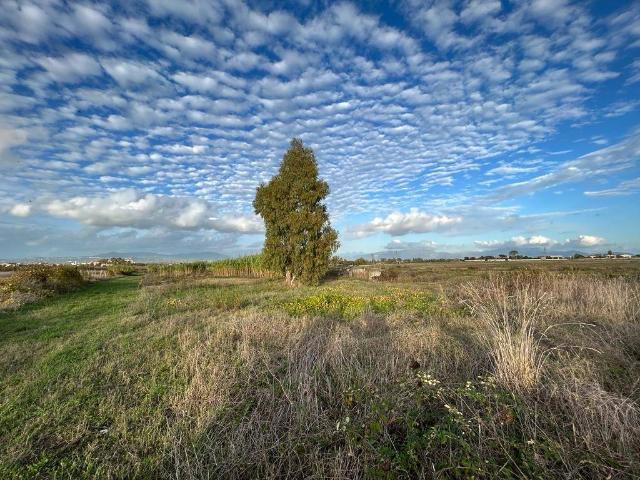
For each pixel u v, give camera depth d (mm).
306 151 23859
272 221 23922
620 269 27781
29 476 3492
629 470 2932
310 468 3396
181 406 4738
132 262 60062
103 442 4047
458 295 13023
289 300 14680
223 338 7930
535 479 2916
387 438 3490
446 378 4867
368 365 5473
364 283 24641
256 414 4242
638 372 4727
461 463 3068
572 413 3748
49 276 20094
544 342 6422
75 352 7371
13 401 4969
